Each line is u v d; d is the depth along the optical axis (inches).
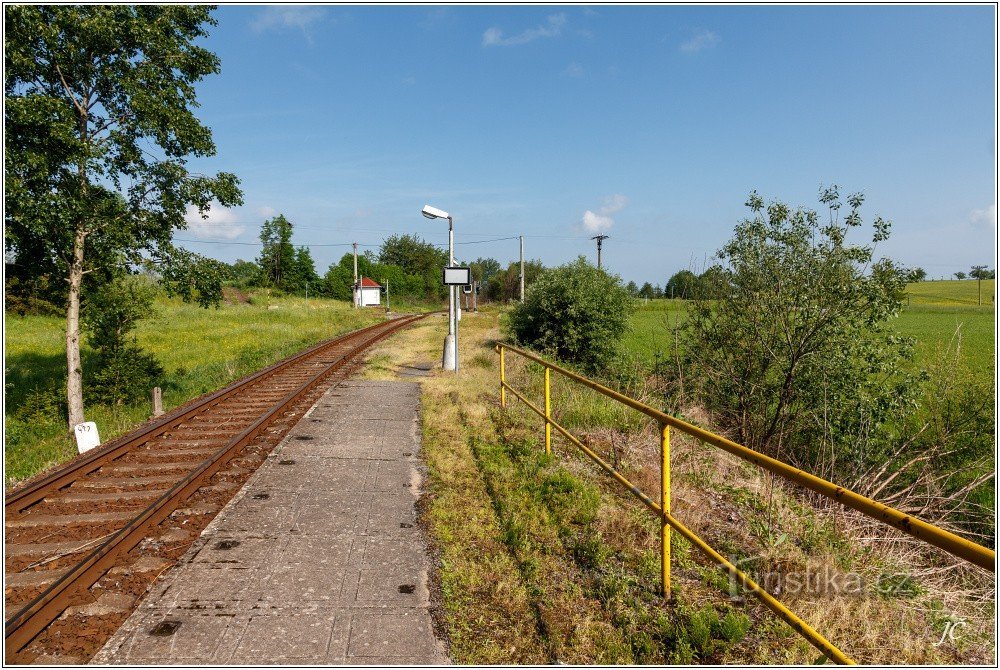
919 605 147.7
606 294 664.4
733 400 350.9
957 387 280.5
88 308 494.6
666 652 121.3
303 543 167.8
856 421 293.4
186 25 429.7
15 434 408.2
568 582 146.7
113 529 181.9
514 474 228.1
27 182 366.9
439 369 574.2
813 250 299.3
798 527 187.9
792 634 126.6
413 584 145.1
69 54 380.5
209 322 1272.1
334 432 300.2
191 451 265.7
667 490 138.9
